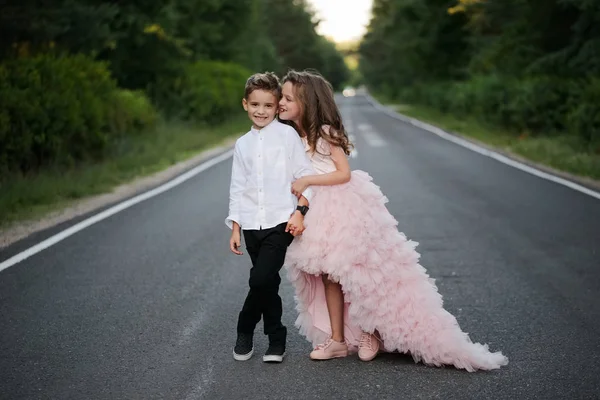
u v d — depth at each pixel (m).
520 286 6.17
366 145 21.08
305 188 4.21
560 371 4.21
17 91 12.86
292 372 4.25
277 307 4.41
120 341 4.82
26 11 18.42
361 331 4.52
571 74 24.81
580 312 5.40
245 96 4.32
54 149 13.30
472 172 14.27
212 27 37.81
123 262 7.10
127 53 25.28
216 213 9.93
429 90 50.72
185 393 3.93
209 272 6.75
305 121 4.33
